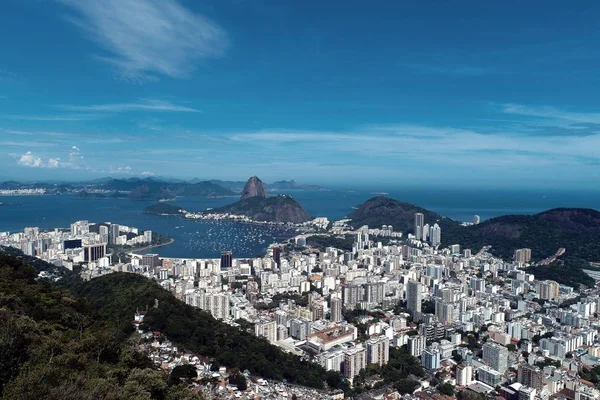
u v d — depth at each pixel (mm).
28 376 39219
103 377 48781
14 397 36500
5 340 45000
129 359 60781
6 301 69625
